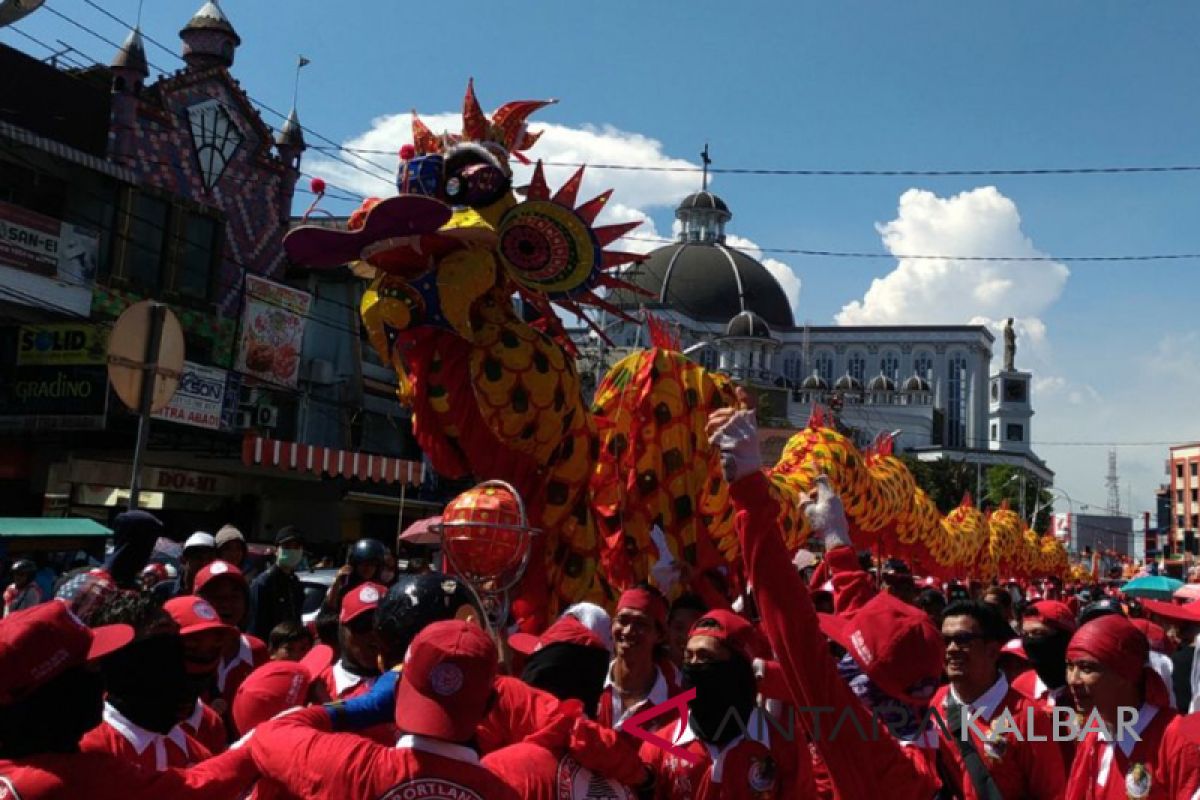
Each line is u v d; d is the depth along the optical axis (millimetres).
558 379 7199
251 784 2973
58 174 19641
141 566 6383
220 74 22969
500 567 5086
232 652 5445
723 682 3621
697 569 7695
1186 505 85688
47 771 2686
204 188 22578
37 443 19766
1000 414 122812
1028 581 32219
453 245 6938
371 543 7809
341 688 4551
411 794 2635
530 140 7914
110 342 8203
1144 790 3668
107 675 3287
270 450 19844
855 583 4375
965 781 4348
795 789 3670
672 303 97000
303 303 23312
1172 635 8148
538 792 3037
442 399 6992
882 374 108375
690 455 7949
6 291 18172
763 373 81250
